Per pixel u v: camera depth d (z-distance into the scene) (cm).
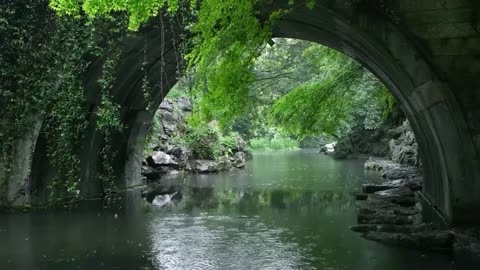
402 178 1933
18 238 970
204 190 1719
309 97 1512
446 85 947
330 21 1042
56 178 1224
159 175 2161
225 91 680
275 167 2697
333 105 1551
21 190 1213
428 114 995
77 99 1195
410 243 897
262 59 3291
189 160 2436
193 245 920
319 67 2214
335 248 891
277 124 1560
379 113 2527
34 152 1244
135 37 1251
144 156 2120
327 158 3438
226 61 668
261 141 5034
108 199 1439
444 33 943
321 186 1803
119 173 1698
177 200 1476
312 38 1280
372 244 913
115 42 1241
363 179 2012
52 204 1278
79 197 1409
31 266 789
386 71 1109
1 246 908
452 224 966
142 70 1458
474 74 941
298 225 1093
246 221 1144
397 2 952
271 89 3300
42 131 1234
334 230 1038
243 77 675
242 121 4072
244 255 849
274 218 1177
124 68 1379
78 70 1202
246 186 1828
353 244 916
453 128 954
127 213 1246
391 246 899
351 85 1572
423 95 959
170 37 1288
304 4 923
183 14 1151
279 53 3325
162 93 1719
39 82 1173
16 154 1203
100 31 1193
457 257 819
